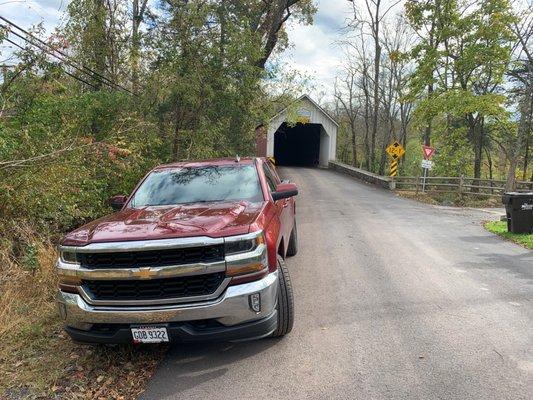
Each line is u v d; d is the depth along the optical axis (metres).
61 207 6.96
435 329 4.62
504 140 33.53
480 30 23.52
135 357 4.09
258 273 3.69
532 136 29.84
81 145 7.18
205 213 4.18
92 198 8.27
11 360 4.05
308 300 5.59
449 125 26.91
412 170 46.12
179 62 12.55
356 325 4.75
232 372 3.79
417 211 15.59
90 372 3.84
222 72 13.47
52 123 8.59
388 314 5.07
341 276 6.71
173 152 13.19
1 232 6.18
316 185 25.47
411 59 27.19
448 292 5.88
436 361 3.91
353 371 3.76
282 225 5.15
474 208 18.19
